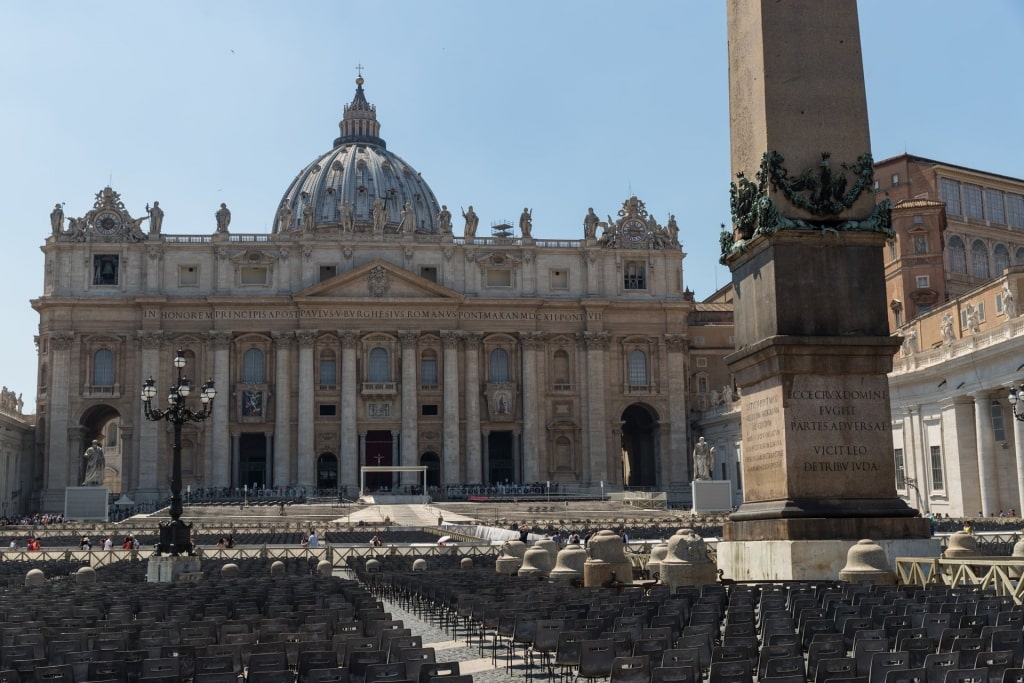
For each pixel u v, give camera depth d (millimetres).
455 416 117625
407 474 115938
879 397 25422
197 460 114750
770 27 26484
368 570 40781
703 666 15312
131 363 115750
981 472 63812
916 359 73125
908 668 13023
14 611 22250
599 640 15492
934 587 21281
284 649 16281
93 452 94562
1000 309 70750
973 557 24828
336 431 117188
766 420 26109
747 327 27234
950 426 68000
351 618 21031
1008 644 14156
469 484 115312
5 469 110500
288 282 118125
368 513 92375
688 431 124312
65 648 16750
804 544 24484
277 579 34125
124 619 20891
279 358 116438
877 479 25219
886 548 24531
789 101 26281
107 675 14477
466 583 28109
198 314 116438
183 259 117688
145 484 113312
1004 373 60688
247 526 80062
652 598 21234
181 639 17984
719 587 22859
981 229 107938
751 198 26656
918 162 106750
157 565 37906
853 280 25828
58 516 103500
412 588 30562
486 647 22297
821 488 25078
